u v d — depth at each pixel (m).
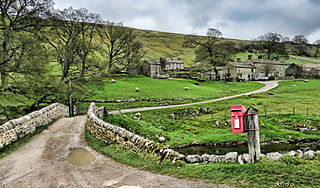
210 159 8.43
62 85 24.34
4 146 10.20
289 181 5.93
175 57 141.25
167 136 17.41
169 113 27.98
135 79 60.28
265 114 26.39
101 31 62.97
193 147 15.98
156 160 8.18
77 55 33.47
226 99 39.88
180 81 63.97
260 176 6.31
